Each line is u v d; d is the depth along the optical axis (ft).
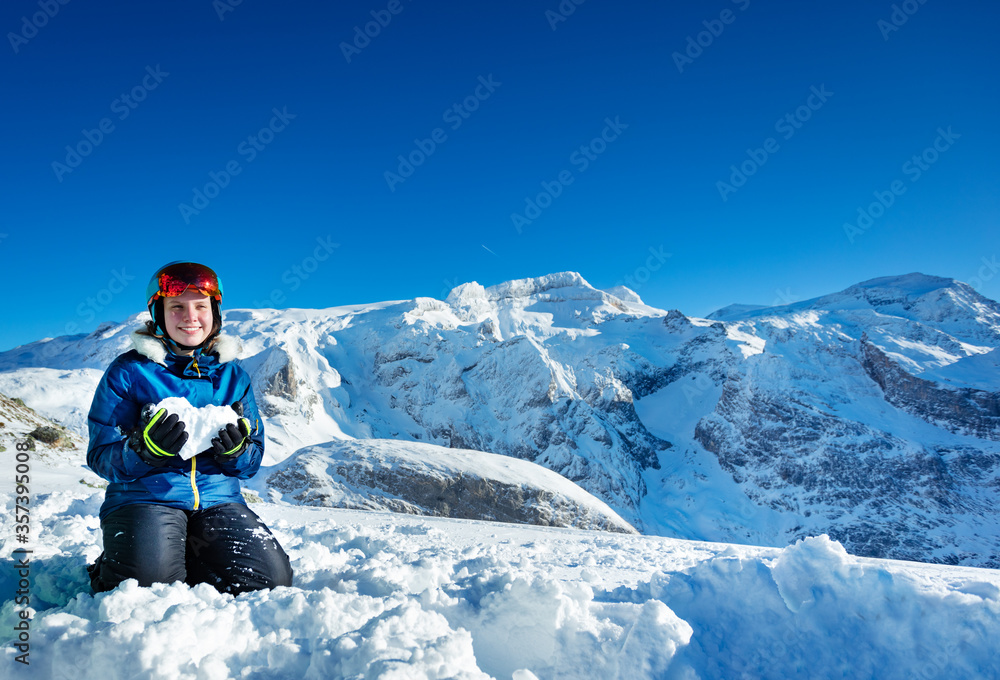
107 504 9.32
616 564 18.69
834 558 8.89
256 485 174.50
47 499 19.26
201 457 9.71
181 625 6.81
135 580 8.22
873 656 7.79
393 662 5.95
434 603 9.17
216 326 10.49
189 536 9.76
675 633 7.64
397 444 204.23
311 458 184.44
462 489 182.60
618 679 7.27
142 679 6.15
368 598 8.44
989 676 7.16
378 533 23.32
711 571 9.79
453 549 20.20
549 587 8.38
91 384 104.78
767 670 7.62
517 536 32.63
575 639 7.88
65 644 6.86
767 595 8.94
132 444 8.52
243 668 6.79
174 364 9.95
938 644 7.67
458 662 6.64
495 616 8.61
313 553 13.93
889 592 8.27
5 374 97.91
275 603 8.14
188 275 9.69
